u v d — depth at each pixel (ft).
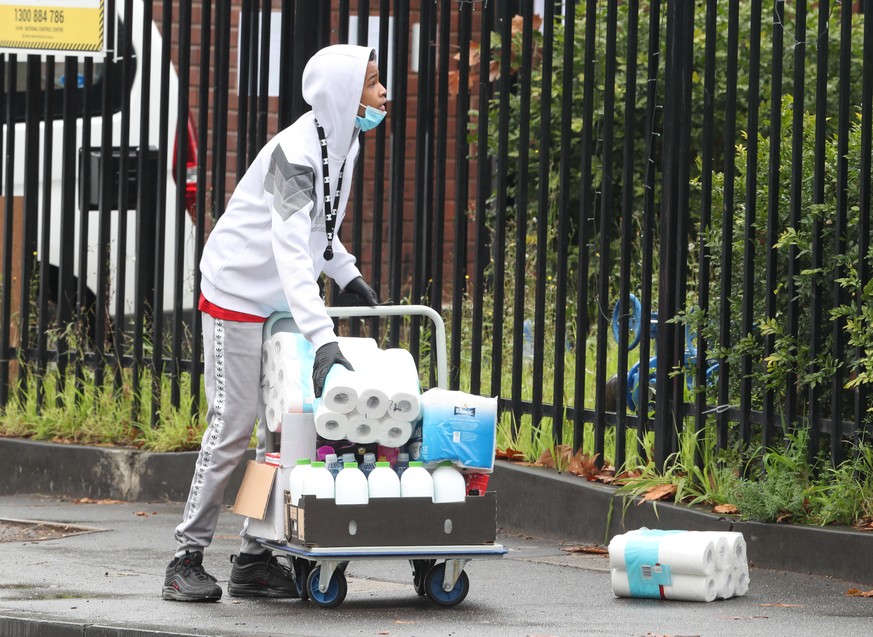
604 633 43.57
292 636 42.91
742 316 59.57
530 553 60.29
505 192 69.15
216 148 75.97
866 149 56.13
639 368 63.46
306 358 47.96
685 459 60.85
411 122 108.78
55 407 80.53
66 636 45.03
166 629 43.86
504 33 69.15
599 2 93.35
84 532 64.95
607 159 64.95
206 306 49.03
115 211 88.22
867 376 54.39
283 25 74.38
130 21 77.87
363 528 46.34
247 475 50.11
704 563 48.88
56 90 89.71
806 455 57.26
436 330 50.70
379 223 72.49
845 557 53.06
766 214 62.18
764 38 95.09
